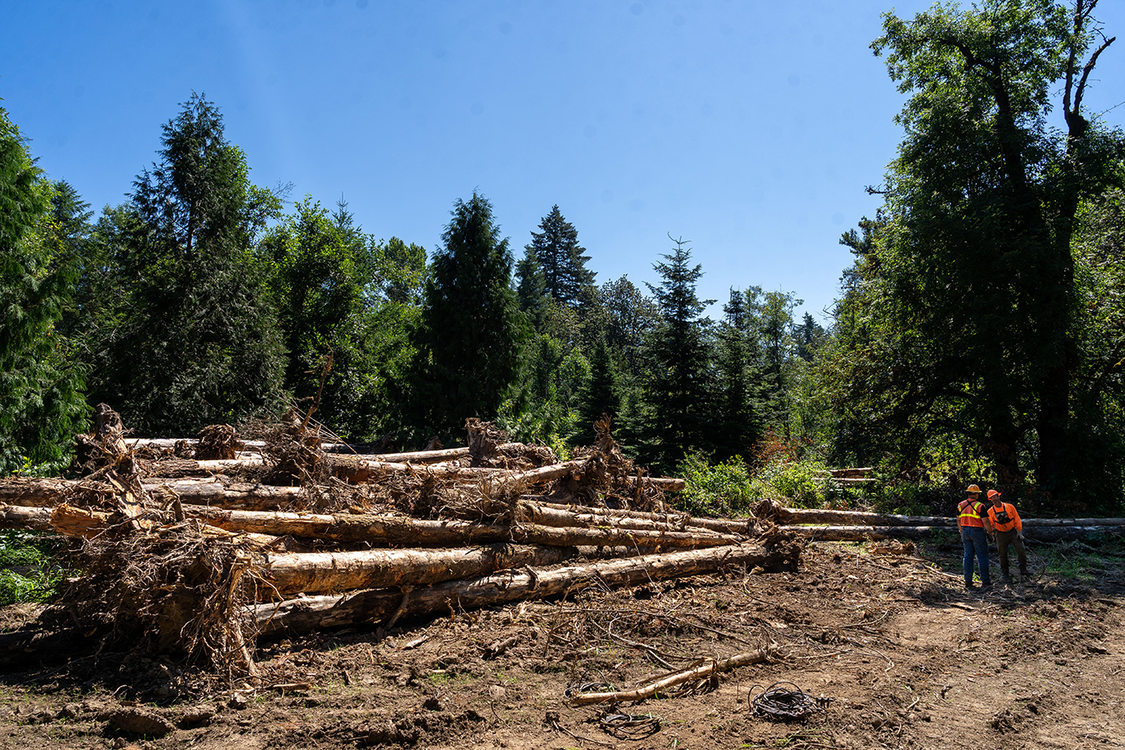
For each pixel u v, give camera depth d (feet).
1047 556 42.47
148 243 71.31
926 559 41.34
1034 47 64.54
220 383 70.79
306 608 20.97
